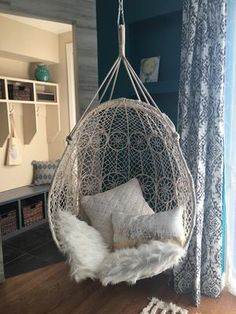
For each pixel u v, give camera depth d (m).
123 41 1.78
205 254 2.04
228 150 2.01
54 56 3.81
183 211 1.82
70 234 1.74
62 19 2.30
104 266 1.68
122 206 2.01
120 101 1.80
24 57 3.53
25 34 3.40
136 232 1.80
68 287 2.29
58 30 3.69
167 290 2.20
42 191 3.63
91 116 1.94
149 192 2.22
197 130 1.88
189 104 1.93
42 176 3.85
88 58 2.45
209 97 1.90
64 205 1.97
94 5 2.46
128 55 2.41
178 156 1.79
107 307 2.04
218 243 1.99
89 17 2.43
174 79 2.24
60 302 2.11
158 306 2.02
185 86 1.90
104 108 1.88
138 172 2.28
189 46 1.85
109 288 2.25
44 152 4.13
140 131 2.18
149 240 1.76
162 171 2.11
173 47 2.28
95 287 2.27
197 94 1.88
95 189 2.24
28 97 3.64
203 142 1.88
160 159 2.10
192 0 1.82
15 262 2.73
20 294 2.22
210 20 1.82
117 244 1.83
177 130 2.06
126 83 2.43
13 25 3.25
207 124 1.91
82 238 1.78
